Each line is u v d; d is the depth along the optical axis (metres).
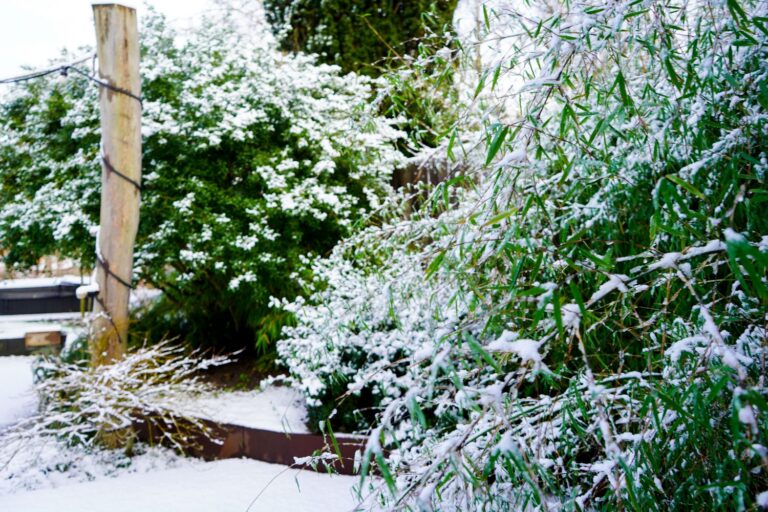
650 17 1.48
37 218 4.76
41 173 5.25
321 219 4.45
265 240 4.44
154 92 4.75
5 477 3.28
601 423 1.04
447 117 2.61
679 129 1.50
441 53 1.88
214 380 4.52
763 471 1.22
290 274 4.39
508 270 1.58
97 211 4.71
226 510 2.77
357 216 4.74
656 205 1.07
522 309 1.27
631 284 1.37
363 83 5.19
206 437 3.59
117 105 3.88
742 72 1.48
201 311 5.07
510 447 1.04
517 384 1.22
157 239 4.43
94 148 4.71
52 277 8.79
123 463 3.47
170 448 3.71
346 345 2.90
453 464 1.10
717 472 1.16
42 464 3.42
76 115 4.79
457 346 1.12
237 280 4.20
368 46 6.27
